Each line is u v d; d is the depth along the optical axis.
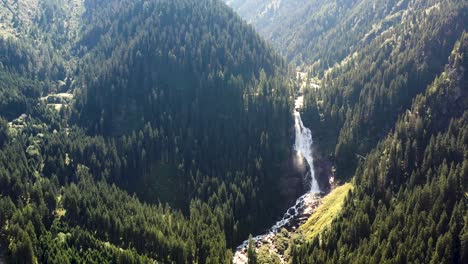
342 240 119.62
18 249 105.31
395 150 147.00
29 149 153.38
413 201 119.69
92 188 139.50
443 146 137.50
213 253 123.06
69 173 151.38
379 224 118.81
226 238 140.75
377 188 136.62
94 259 112.00
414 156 144.50
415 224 111.31
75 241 115.69
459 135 141.25
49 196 127.69
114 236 124.25
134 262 112.75
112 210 130.12
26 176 136.88
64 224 122.25
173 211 146.75
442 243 103.25
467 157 131.62
